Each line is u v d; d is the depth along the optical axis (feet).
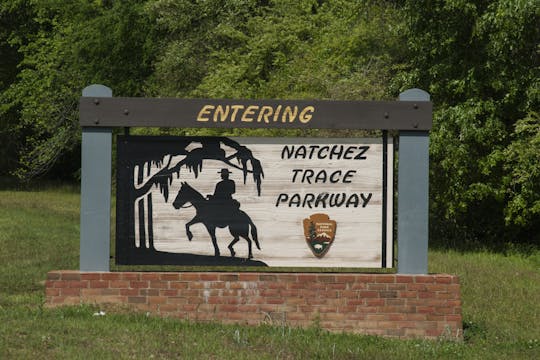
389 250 37.42
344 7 95.04
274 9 99.40
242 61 92.22
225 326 35.50
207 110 37.06
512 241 81.41
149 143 37.40
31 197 118.32
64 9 125.49
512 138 75.20
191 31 110.01
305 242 37.35
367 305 36.65
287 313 36.63
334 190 37.42
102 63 120.26
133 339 31.83
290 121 37.17
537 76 72.69
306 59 86.84
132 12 116.98
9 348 29.30
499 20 68.69
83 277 36.73
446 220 83.25
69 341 30.76
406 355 32.81
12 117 151.94
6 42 146.51
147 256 37.32
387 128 37.06
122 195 37.40
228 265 37.29
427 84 76.69
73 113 127.65
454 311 36.73
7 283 47.96
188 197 37.42
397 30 77.82
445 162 72.95
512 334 40.45
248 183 37.42
